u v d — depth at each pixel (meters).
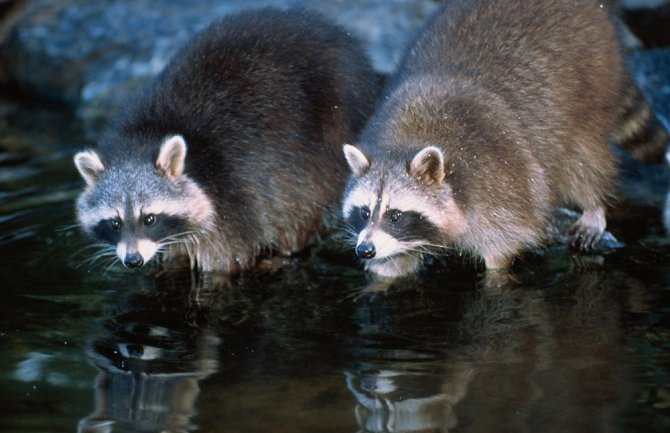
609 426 10.04
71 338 12.59
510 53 15.08
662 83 19.59
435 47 15.52
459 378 11.27
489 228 14.40
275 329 12.96
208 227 15.20
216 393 11.06
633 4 22.05
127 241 14.58
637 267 14.52
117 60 22.72
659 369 11.24
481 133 14.28
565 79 15.16
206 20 22.72
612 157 16.22
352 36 17.14
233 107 15.48
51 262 15.02
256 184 15.43
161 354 12.16
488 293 13.97
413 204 14.00
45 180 18.09
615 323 12.62
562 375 11.23
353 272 15.09
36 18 24.45
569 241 15.68
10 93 24.11
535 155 14.80
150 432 10.19
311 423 10.32
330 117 15.93
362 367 11.64
